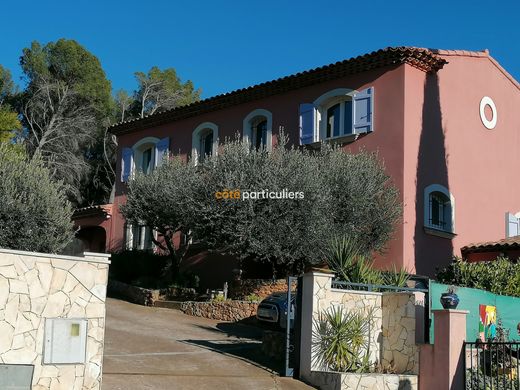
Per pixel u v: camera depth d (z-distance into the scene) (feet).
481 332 40.34
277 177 57.57
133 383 31.17
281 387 34.14
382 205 59.57
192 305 60.85
